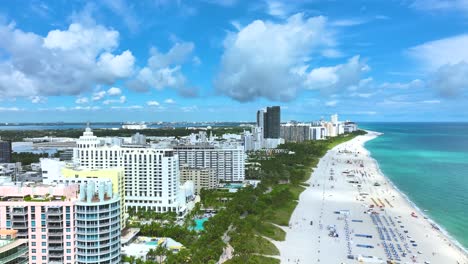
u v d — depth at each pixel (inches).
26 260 7209.6
